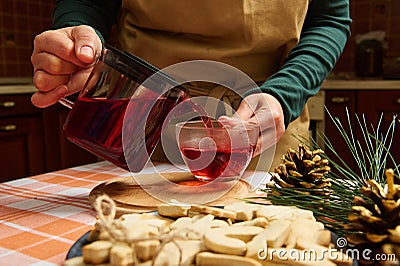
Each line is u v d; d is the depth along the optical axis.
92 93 0.60
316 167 0.55
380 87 1.63
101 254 0.42
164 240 0.42
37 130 1.78
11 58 2.21
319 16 0.92
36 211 0.62
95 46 0.66
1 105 1.64
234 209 0.50
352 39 2.19
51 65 0.65
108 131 0.61
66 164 1.92
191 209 0.49
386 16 2.11
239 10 0.83
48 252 0.50
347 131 1.68
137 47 0.90
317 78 0.82
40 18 2.32
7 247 0.51
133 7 0.87
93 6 0.87
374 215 0.45
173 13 0.85
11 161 1.70
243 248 0.42
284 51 0.90
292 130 0.90
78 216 0.60
